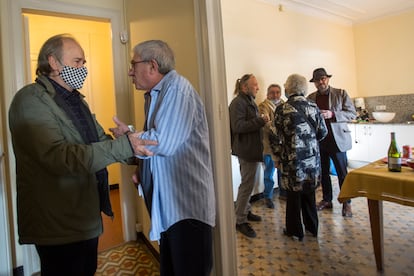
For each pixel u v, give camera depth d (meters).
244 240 2.01
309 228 1.99
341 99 2.22
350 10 2.14
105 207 1.20
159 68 1.04
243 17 2.19
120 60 2.19
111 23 2.14
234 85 2.15
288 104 1.82
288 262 1.75
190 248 1.11
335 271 1.62
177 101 0.96
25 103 0.88
